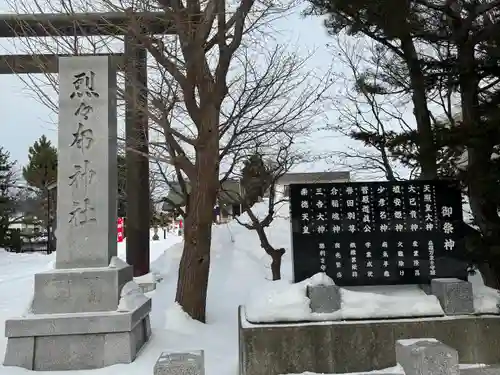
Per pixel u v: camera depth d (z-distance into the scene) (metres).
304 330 6.40
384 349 6.40
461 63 7.80
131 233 14.34
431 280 7.12
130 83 10.67
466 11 8.55
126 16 9.98
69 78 8.36
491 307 6.68
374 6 7.73
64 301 7.48
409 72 9.25
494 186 6.73
